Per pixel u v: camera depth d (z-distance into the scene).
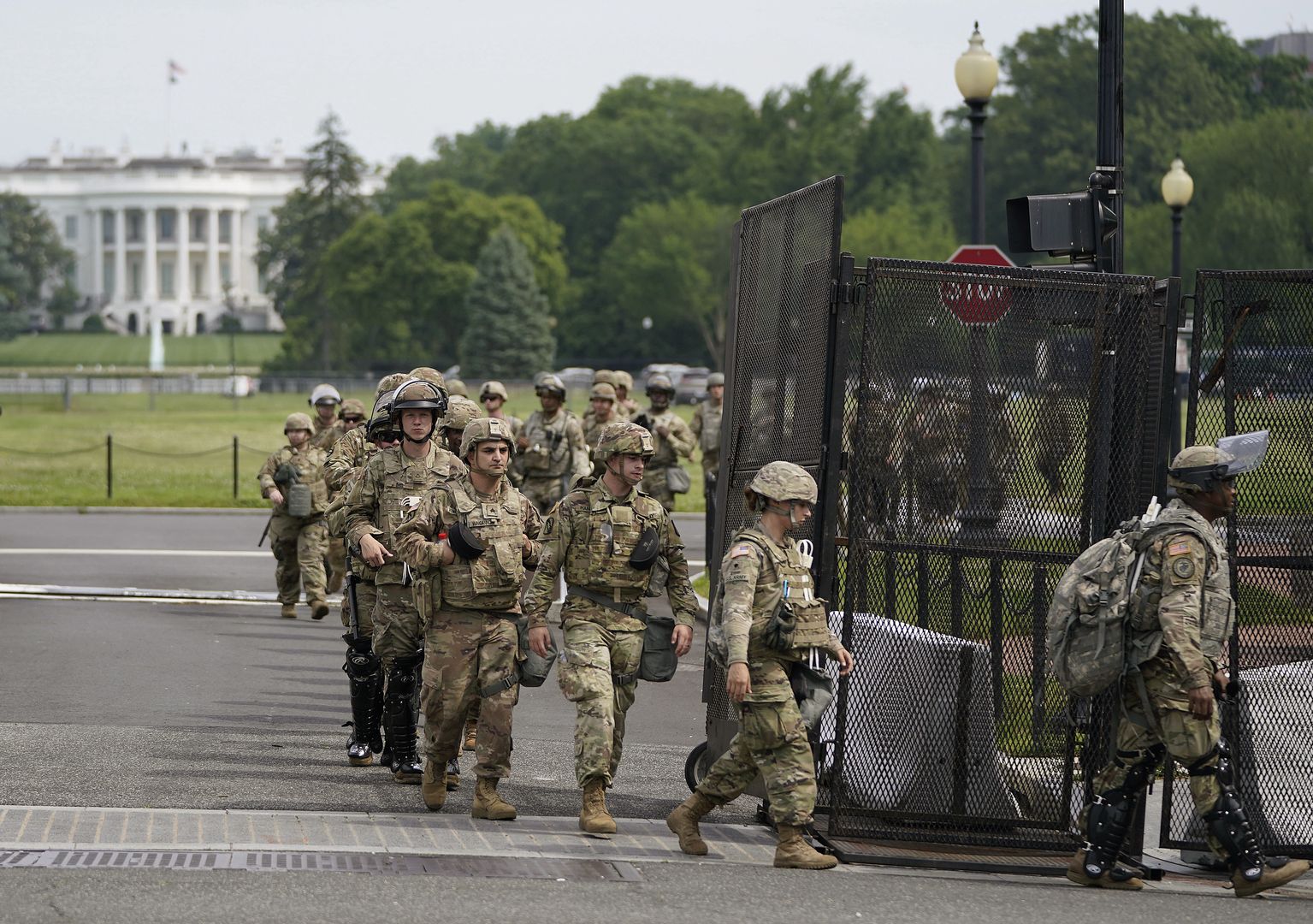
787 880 18.19
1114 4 27.39
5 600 42.72
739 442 22.75
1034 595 21.30
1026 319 21.00
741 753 19.56
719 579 22.38
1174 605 18.45
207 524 65.38
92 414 171.38
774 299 22.02
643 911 16.14
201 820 19.55
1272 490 21.67
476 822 20.70
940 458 20.92
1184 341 58.56
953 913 16.72
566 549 21.19
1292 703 21.39
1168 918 17.05
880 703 21.11
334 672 33.06
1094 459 21.14
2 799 20.73
